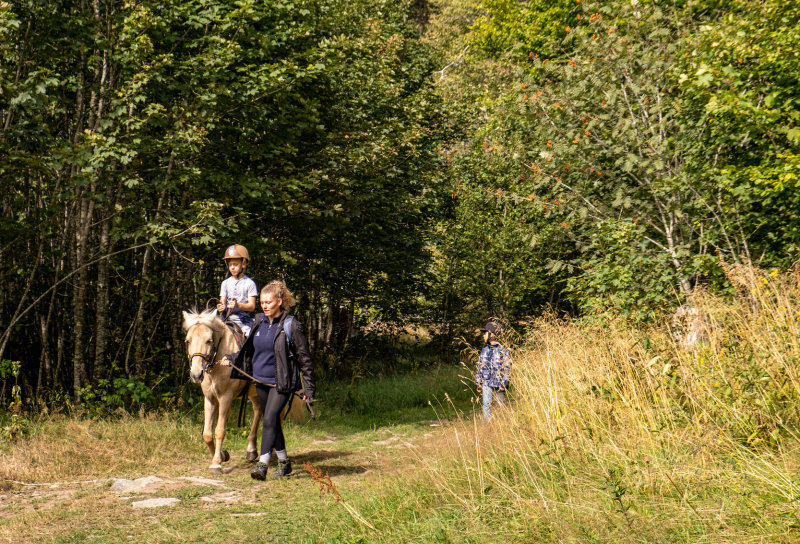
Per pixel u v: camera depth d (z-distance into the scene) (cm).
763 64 780
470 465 553
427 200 1994
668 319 742
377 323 2150
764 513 352
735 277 649
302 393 698
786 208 802
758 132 805
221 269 1548
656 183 951
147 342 1364
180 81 1076
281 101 1189
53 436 796
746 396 491
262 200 1244
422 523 442
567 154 1103
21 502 568
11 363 940
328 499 566
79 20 995
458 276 2236
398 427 1104
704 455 452
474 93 2367
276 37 1208
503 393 866
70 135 1211
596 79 1096
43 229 1042
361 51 1706
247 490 630
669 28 1118
